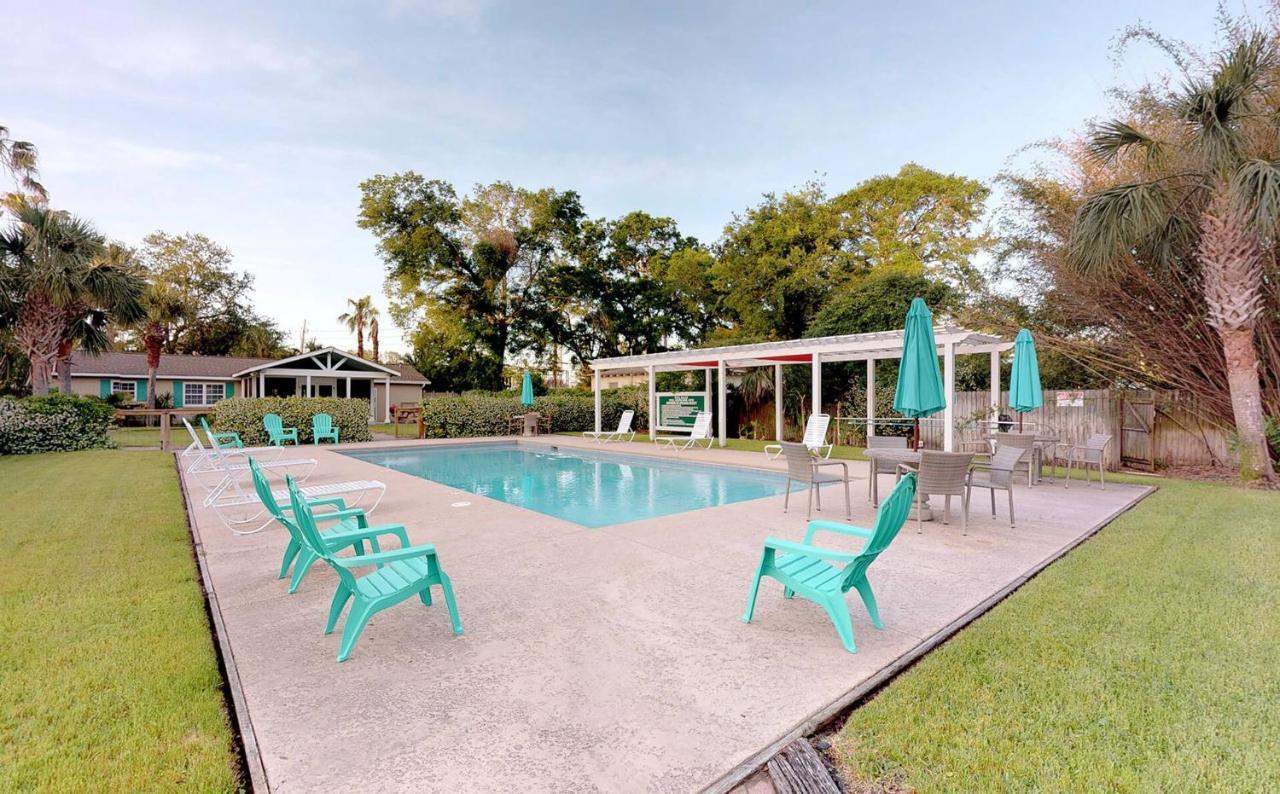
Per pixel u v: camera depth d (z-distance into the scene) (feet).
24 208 44.83
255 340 115.75
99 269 45.80
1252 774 6.31
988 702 7.81
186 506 22.06
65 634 10.09
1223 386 29.73
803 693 8.20
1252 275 25.57
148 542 16.30
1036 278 34.88
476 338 89.35
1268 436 27.20
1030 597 11.83
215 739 7.13
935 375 20.18
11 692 8.13
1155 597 11.74
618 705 7.86
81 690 8.21
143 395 87.35
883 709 7.66
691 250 87.45
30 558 14.71
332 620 10.29
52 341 46.24
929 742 6.96
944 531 18.11
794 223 70.18
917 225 73.15
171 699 8.00
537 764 6.57
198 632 10.24
